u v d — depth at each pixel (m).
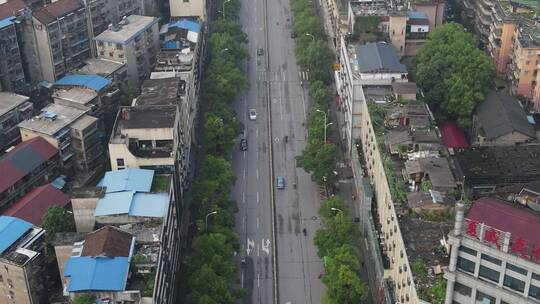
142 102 197.12
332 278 160.38
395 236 152.25
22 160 195.38
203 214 180.38
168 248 161.25
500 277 122.12
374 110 194.00
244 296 167.00
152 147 181.88
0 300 158.25
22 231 157.38
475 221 125.44
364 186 187.50
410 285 136.38
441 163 166.25
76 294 136.88
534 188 165.62
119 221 155.88
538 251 115.94
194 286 156.75
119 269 139.75
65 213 164.62
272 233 195.25
